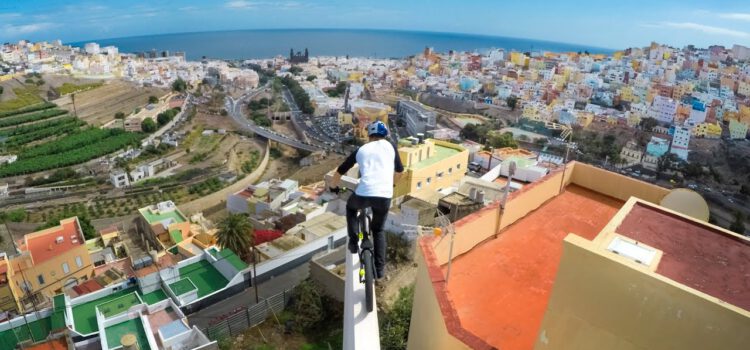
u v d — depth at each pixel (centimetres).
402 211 2542
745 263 380
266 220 3912
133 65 17225
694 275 355
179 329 2022
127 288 2586
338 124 11812
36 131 9719
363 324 396
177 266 2734
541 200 860
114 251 4100
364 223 457
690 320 316
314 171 7906
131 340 1697
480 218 698
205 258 2862
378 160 447
